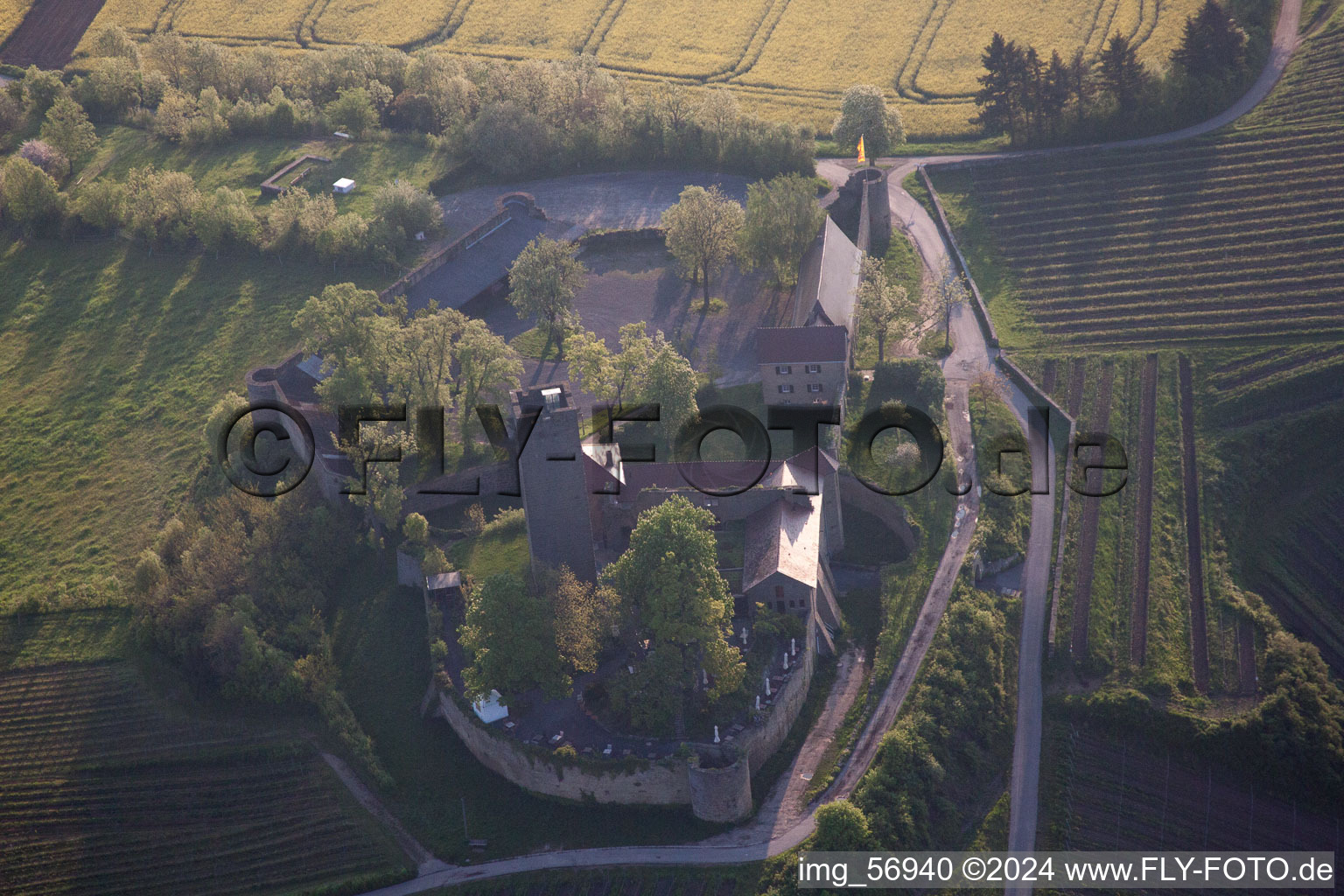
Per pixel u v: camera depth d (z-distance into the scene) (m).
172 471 173.88
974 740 136.88
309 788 132.75
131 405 185.88
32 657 149.00
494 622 127.88
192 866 127.81
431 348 165.38
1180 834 131.62
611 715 130.25
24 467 177.62
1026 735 138.75
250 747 136.62
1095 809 132.62
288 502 157.88
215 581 148.75
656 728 127.88
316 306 169.62
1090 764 136.62
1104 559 156.00
